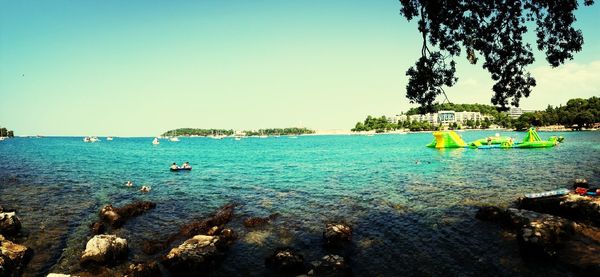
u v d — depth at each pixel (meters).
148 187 33.12
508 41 17.64
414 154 73.81
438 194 28.39
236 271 15.20
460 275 14.09
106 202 28.09
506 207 23.42
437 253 16.30
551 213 20.55
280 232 20.06
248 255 16.88
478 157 59.88
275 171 48.81
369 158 67.81
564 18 16.16
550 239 15.65
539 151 66.38
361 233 19.44
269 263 15.70
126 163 62.78
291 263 14.96
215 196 30.27
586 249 15.48
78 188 34.50
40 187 35.16
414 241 17.91
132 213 23.88
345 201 27.11
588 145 78.81
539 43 17.36
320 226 20.97
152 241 18.77
